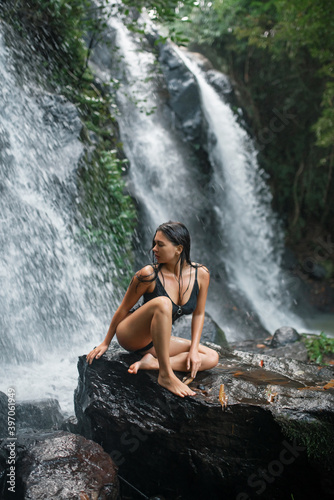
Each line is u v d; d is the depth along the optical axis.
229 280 11.14
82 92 8.80
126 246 7.70
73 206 6.79
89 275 6.70
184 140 11.67
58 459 2.88
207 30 14.89
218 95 13.57
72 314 6.29
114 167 8.13
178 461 3.19
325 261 14.49
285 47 14.47
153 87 11.64
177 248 3.20
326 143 12.84
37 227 6.29
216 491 3.16
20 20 7.85
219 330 6.53
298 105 15.28
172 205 10.84
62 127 7.18
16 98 6.91
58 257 6.39
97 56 11.08
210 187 11.92
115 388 3.38
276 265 13.73
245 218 13.06
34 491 2.61
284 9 11.52
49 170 6.77
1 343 5.39
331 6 10.32
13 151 6.50
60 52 8.59
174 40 8.76
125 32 11.95
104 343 3.48
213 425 3.06
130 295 3.28
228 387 3.18
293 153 15.50
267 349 6.59
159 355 3.08
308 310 12.53
